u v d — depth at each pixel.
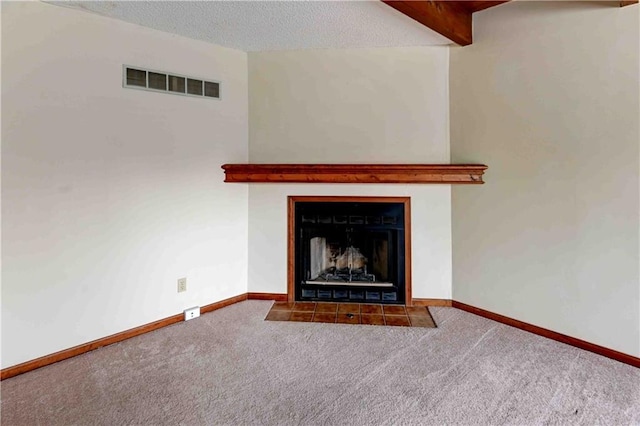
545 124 2.47
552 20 2.40
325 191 3.18
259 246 3.29
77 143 2.32
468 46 2.89
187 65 2.83
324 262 3.49
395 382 2.02
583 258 2.34
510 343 2.47
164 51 2.70
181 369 2.16
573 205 2.36
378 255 3.39
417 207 3.12
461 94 2.95
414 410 1.78
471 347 2.42
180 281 2.87
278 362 2.24
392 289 3.21
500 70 2.70
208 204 3.01
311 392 1.93
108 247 2.48
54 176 2.24
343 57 3.09
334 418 1.72
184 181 2.86
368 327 2.75
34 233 2.18
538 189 2.53
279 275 3.28
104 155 2.44
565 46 2.34
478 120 2.85
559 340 2.47
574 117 2.32
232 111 3.11
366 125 3.10
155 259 2.72
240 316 2.96
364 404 1.83
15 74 2.08
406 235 3.15
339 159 3.14
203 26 2.62
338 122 3.12
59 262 2.28
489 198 2.82
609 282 2.23
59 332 2.29
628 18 2.07
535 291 2.59
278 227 3.26
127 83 2.52
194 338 2.58
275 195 3.24
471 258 2.97
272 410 1.78
